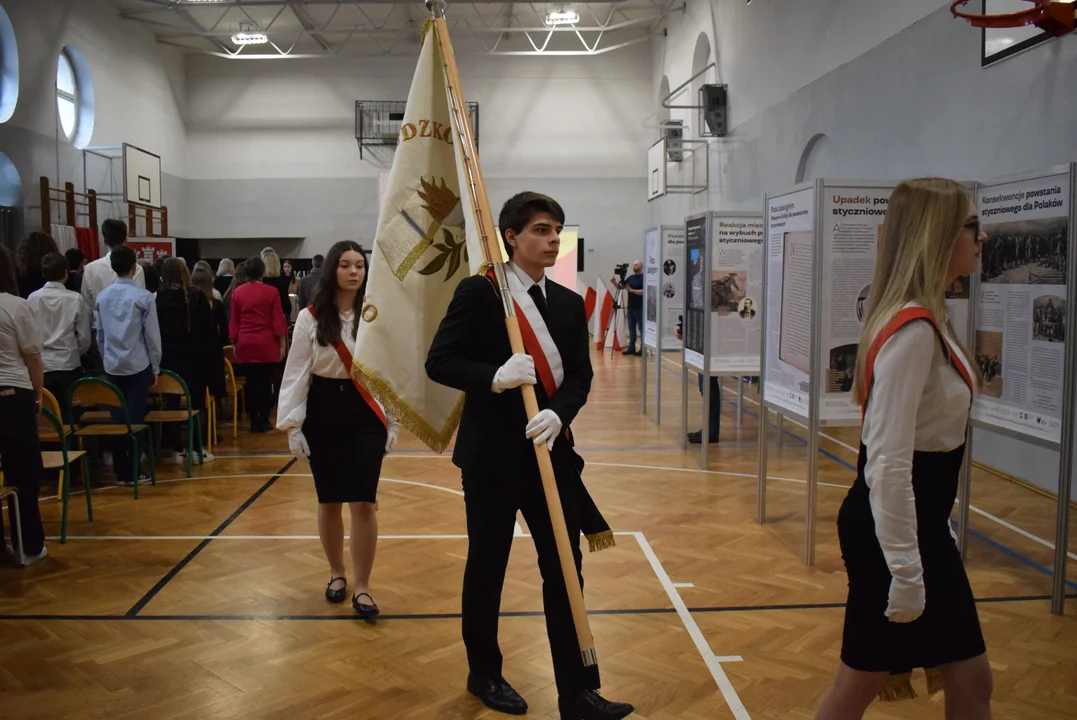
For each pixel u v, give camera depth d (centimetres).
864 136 805
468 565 262
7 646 319
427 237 289
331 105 1789
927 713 267
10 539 448
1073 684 286
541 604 359
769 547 438
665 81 1666
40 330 411
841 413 407
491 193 1809
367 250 1798
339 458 343
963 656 183
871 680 188
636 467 630
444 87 286
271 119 1791
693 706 271
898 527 173
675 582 386
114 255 558
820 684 286
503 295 233
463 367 234
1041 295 362
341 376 341
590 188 1816
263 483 586
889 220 191
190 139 1791
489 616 265
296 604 361
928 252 182
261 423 778
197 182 1794
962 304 409
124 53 1500
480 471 247
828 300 402
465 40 1797
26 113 1172
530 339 239
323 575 399
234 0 1372
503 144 1806
